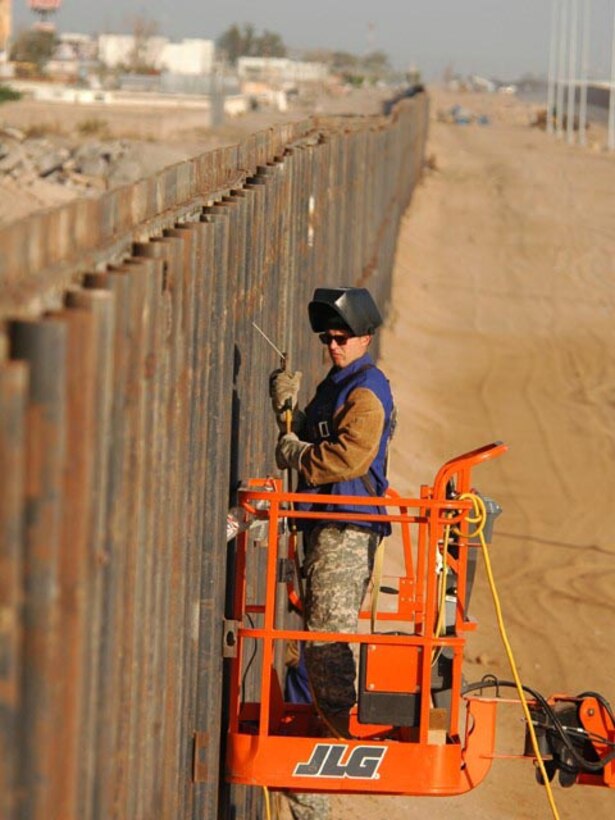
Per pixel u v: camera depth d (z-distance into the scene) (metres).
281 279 29.58
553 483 60.31
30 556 10.28
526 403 75.25
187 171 20.89
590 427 70.88
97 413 12.25
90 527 12.14
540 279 115.75
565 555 50.16
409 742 20.39
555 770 22.16
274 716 22.17
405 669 20.25
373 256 68.56
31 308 11.10
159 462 16.09
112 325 12.67
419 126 168.12
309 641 21.20
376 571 21.44
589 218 154.00
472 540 22.17
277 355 29.14
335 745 20.34
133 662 14.94
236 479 22.88
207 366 19.44
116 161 117.25
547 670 38.69
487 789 31.38
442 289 105.81
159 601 16.42
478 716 21.09
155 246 15.82
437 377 79.38
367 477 21.39
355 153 53.94
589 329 97.44
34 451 10.27
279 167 29.11
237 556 21.88
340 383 21.62
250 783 20.39
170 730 17.66
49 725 10.47
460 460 20.09
